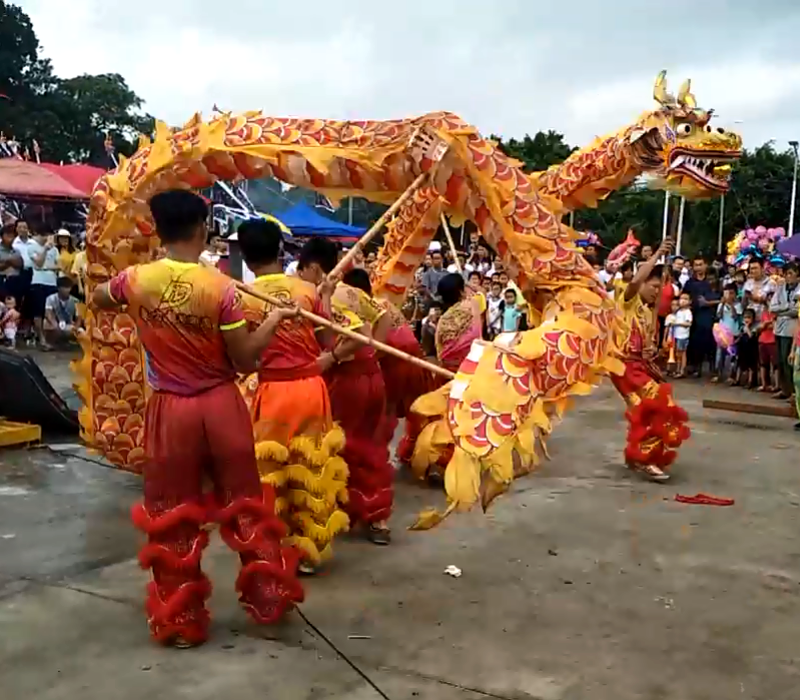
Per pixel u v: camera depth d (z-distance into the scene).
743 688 3.23
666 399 6.40
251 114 4.99
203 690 3.13
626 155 6.43
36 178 19.75
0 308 12.67
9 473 6.14
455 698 3.10
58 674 3.24
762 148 36.84
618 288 6.40
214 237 13.68
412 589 4.17
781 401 10.34
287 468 4.15
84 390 5.79
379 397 4.83
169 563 3.43
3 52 48.75
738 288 13.34
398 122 4.66
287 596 3.60
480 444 3.48
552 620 3.83
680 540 5.00
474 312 6.04
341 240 19.48
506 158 4.50
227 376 3.50
